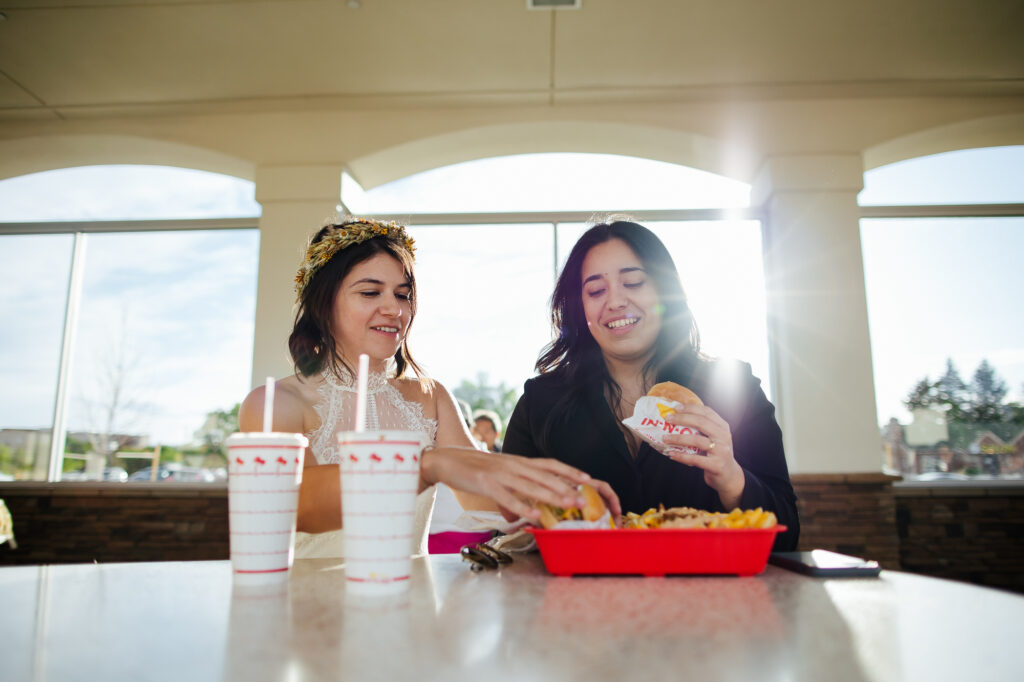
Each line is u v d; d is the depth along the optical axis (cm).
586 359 159
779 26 430
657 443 107
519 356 551
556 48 454
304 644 49
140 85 496
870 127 512
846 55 460
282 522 79
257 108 527
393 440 71
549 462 91
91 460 566
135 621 57
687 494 145
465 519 104
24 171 586
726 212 550
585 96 511
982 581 503
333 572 88
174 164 569
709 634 52
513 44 450
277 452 79
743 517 87
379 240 168
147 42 447
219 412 570
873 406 489
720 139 518
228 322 578
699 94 507
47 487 527
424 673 41
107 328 581
